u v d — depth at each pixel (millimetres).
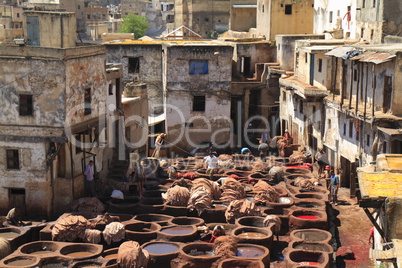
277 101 49281
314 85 39562
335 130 35875
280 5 53969
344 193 34125
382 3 37906
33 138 28344
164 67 45781
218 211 28297
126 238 25609
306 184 32344
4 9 99000
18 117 28359
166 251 24453
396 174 19703
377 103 29516
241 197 30266
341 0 46406
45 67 27812
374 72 29375
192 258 23422
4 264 22656
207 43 49094
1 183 28844
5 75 28188
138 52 47531
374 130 29562
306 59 41031
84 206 28641
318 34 48750
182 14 104375
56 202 29281
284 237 27359
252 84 48406
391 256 16531
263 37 54188
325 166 36250
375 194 18062
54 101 27984
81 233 25375
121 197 29531
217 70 45000
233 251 23781
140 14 129750
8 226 26406
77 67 28922
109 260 23203
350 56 30859
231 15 69562
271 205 28672
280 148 42281
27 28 32219
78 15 115125
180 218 27500
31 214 28812
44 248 24750
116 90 36594
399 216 17547
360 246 26625
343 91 32531
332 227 28703
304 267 22344
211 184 30484
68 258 23219
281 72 46688
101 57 31484
